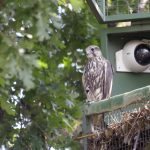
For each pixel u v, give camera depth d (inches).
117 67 471.8
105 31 465.7
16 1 270.4
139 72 470.9
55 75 499.5
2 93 367.9
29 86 221.5
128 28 456.8
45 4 229.5
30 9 231.6
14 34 244.1
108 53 468.4
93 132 400.5
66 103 481.1
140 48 467.5
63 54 622.2
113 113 393.7
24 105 476.7
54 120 477.4
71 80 631.2
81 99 616.4
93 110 401.7
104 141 392.5
